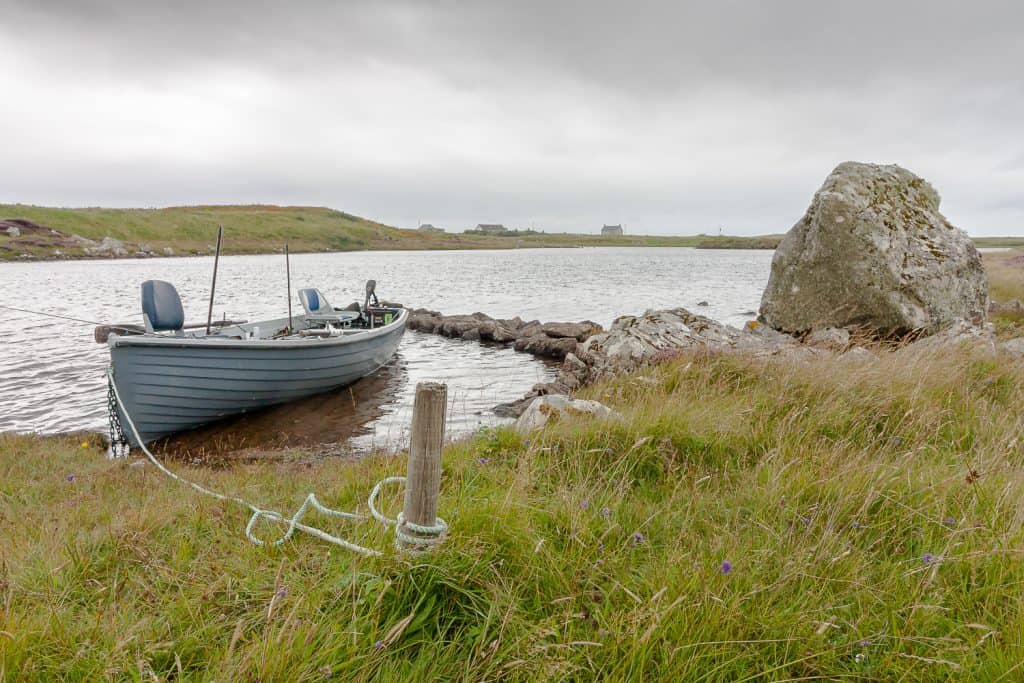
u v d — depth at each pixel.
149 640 2.69
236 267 83.94
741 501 4.35
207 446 9.66
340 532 4.02
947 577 3.29
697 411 6.26
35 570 3.39
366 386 14.11
